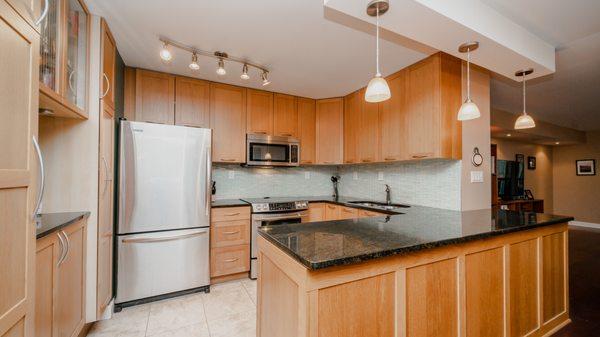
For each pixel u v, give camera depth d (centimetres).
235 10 176
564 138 576
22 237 91
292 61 254
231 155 317
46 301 128
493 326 155
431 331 130
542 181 659
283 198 364
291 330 112
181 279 247
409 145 260
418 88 251
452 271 139
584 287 277
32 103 96
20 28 90
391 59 248
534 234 183
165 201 241
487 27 167
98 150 185
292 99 362
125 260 224
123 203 223
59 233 140
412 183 300
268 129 343
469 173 250
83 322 175
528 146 632
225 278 286
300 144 365
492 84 304
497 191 530
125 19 188
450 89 237
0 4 80
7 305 83
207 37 212
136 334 190
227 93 318
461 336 140
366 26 194
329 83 316
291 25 194
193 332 193
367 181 367
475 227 161
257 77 296
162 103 281
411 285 125
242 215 292
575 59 240
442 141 231
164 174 241
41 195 99
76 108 165
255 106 335
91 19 182
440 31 161
